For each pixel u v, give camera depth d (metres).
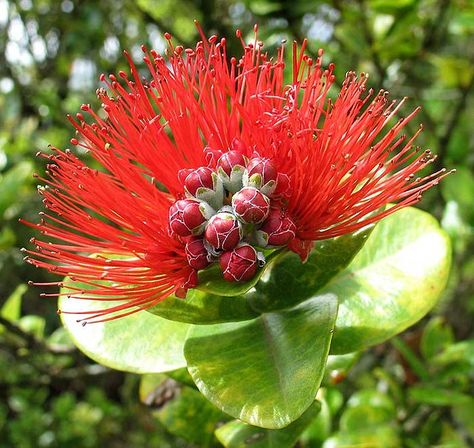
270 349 0.11
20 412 0.42
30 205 0.33
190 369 0.11
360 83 0.11
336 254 0.12
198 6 0.28
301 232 0.11
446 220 0.21
